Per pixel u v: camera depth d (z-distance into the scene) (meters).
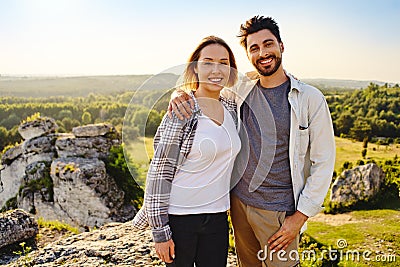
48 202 12.11
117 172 12.09
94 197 11.16
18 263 4.21
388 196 10.72
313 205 2.75
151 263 3.90
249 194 2.86
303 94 2.76
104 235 4.73
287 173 2.81
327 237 7.33
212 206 2.54
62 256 4.18
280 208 2.82
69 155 12.80
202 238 2.60
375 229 7.92
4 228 6.44
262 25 2.73
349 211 10.06
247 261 3.18
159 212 2.42
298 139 2.75
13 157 15.30
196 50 2.52
